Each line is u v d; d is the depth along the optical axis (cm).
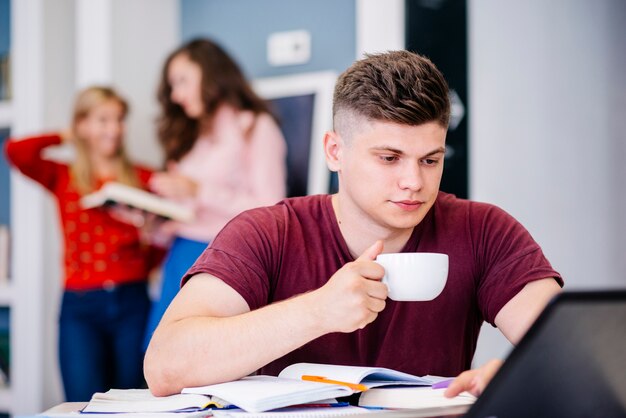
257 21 374
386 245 143
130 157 377
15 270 388
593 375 78
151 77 392
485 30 320
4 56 402
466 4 318
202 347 118
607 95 331
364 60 135
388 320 142
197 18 391
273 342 115
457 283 145
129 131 384
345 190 138
